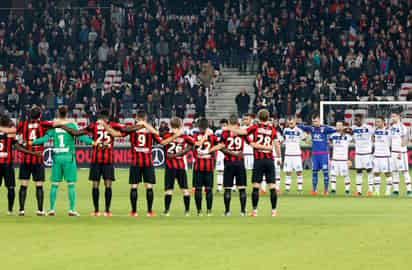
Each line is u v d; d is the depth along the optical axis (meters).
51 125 31.72
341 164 45.19
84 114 74.19
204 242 23.28
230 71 78.25
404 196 44.22
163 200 40.34
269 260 20.20
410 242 23.33
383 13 76.69
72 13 84.62
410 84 74.38
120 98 74.38
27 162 31.53
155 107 72.44
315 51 74.44
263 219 30.00
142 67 76.50
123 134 31.41
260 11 78.50
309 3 79.06
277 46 76.19
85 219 29.97
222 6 82.56
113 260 20.14
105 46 80.00
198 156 32.28
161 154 64.75
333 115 61.59
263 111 31.61
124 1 84.94
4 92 76.25
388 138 44.78
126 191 46.09
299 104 71.69
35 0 87.06
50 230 26.11
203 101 72.50
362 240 23.75
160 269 18.89
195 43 79.38
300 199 41.53
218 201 40.09
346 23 77.25
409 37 75.44
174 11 84.44
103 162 31.58
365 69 72.94
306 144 64.38
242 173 32.00
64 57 80.50
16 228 26.69
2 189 47.25
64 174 31.75
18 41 82.44
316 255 20.98
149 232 25.58
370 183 45.00
